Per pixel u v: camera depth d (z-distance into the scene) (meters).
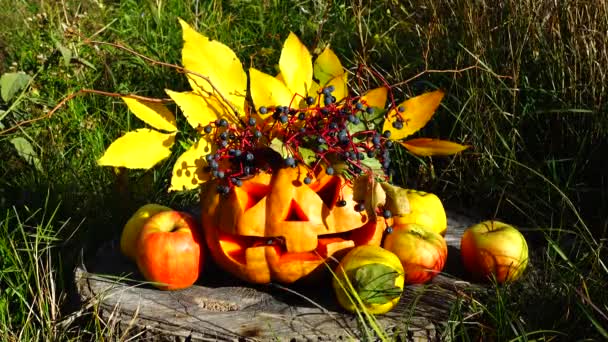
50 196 1.66
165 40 2.13
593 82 1.64
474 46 1.74
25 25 2.06
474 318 1.29
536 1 1.75
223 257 1.30
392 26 2.02
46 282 1.39
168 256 1.29
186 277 1.31
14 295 1.46
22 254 1.54
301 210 1.26
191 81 1.30
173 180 1.27
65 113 1.87
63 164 1.75
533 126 1.71
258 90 1.30
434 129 1.75
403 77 1.84
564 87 1.68
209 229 1.31
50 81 1.91
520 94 1.72
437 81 1.81
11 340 1.35
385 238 1.34
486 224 1.37
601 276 1.37
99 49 2.02
